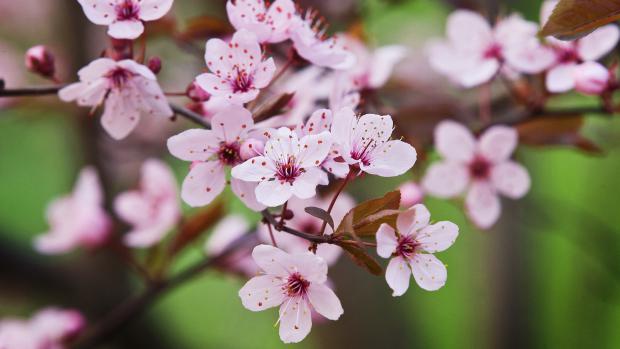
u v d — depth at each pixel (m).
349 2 0.68
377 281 0.88
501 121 0.63
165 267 0.66
